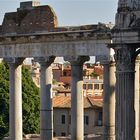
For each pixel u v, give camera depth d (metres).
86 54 110.44
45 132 118.75
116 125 75.81
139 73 116.25
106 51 107.25
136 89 110.56
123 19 74.75
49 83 118.94
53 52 115.94
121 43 74.81
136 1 74.06
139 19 73.69
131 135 74.88
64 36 113.12
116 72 75.81
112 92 109.25
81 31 110.00
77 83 113.38
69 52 113.25
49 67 118.81
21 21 121.31
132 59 75.44
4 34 124.31
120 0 75.25
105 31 106.50
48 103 118.75
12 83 124.62
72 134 113.69
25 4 121.31
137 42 73.62
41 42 117.75
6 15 124.56
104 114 110.25
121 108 75.19
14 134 124.75
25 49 121.00
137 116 109.56
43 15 117.56
